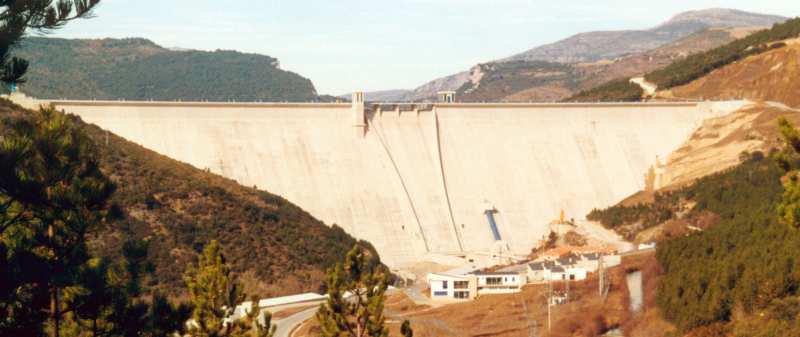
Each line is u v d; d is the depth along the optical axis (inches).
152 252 6471.5
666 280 5167.3
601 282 5718.5
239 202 7490.2
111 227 6397.6
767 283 4306.1
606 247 7544.3
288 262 7052.2
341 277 3540.8
